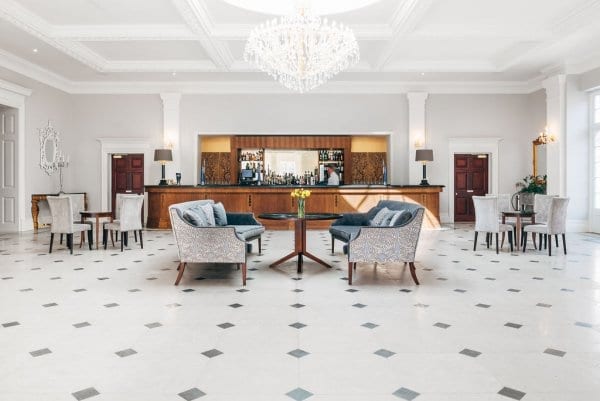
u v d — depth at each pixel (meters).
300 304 4.21
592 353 3.02
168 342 3.21
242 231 6.21
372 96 11.78
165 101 11.66
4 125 9.84
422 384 2.56
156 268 5.91
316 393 2.45
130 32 7.77
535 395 2.43
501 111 11.81
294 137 12.20
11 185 9.91
